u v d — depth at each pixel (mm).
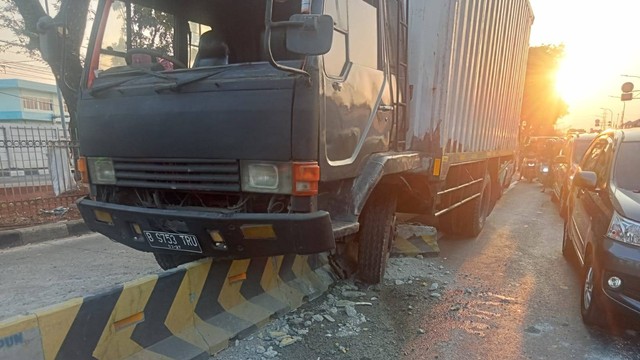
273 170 3029
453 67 5301
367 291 4801
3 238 6863
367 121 3922
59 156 10328
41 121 37844
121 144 3508
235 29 4285
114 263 5961
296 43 2717
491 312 4465
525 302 4742
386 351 3652
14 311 4355
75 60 6480
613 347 3787
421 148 5152
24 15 7781
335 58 3430
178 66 4355
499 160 9750
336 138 3363
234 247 3234
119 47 4059
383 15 4270
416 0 5020
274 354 3494
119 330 2926
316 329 3949
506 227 8750
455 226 7609
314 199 3059
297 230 2982
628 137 5059
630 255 3646
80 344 2691
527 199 12969
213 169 3182
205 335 3453
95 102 3633
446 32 4988
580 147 9281
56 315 2576
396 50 4699
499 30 7777
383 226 4746
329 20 2717
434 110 5074
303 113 2949
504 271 5785
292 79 2963
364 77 3857
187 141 3215
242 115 3041
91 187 3846
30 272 5578
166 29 4367
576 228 5500
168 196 3600
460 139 6078
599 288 3875
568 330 4102
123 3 4039
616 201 4109
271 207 3156
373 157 4020
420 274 5504
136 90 3414
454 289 5059
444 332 4012
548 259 6426
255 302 4008
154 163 3402
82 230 7883
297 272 4605
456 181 6348
